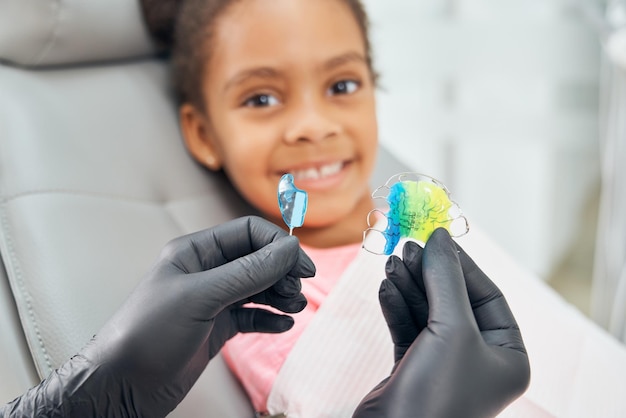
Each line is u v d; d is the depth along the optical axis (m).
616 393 0.80
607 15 1.34
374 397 0.58
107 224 0.80
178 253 0.66
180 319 0.59
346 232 1.01
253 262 0.61
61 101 0.90
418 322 0.68
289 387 0.76
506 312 0.66
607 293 1.31
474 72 1.72
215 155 1.00
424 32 1.70
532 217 1.87
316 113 0.91
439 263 0.62
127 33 0.99
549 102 1.75
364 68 0.98
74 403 0.59
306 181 0.94
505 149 1.80
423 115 1.78
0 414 0.60
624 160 1.21
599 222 1.81
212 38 0.93
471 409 0.57
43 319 0.69
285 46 0.89
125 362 0.59
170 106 1.03
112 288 0.73
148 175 0.92
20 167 0.79
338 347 0.78
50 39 0.89
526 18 1.67
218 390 0.75
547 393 0.78
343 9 0.95
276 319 0.71
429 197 0.65
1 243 0.75
